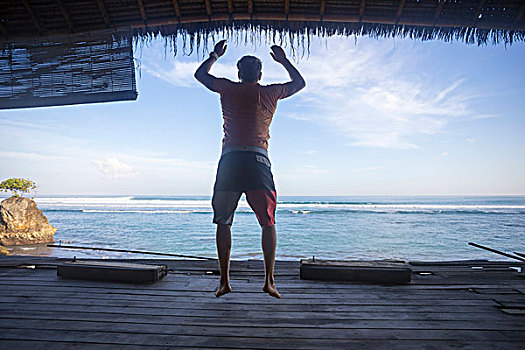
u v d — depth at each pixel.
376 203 65.25
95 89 3.43
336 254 15.59
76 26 3.43
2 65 3.54
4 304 2.58
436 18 3.29
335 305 2.59
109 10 3.35
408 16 3.30
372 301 2.71
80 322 2.19
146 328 2.09
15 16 3.38
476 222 30.98
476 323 2.23
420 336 2.00
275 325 2.15
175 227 27.89
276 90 2.24
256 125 2.15
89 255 15.07
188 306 2.54
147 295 2.84
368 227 26.91
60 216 38.69
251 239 20.66
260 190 2.10
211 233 24.19
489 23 3.28
